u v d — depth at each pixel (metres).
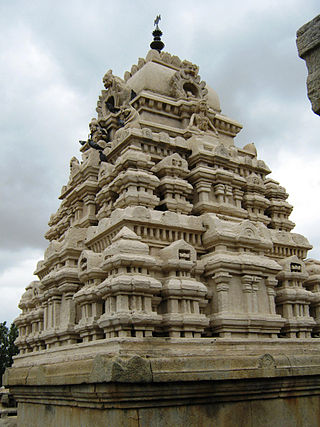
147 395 8.89
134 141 17.98
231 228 16.03
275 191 20.95
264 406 10.49
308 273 18.22
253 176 19.95
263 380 10.41
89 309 14.38
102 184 18.55
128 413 8.70
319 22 7.50
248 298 14.82
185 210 17.08
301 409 11.03
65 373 10.24
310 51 7.67
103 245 16.16
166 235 15.27
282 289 16.45
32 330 19.94
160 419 9.03
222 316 14.01
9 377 13.39
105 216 17.84
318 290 17.89
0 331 57.22
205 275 15.11
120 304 12.53
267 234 17.05
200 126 20.94
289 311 16.25
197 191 17.94
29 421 12.57
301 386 11.06
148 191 16.55
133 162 16.75
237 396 10.12
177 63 23.61
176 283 13.70
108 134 21.83
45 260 18.80
